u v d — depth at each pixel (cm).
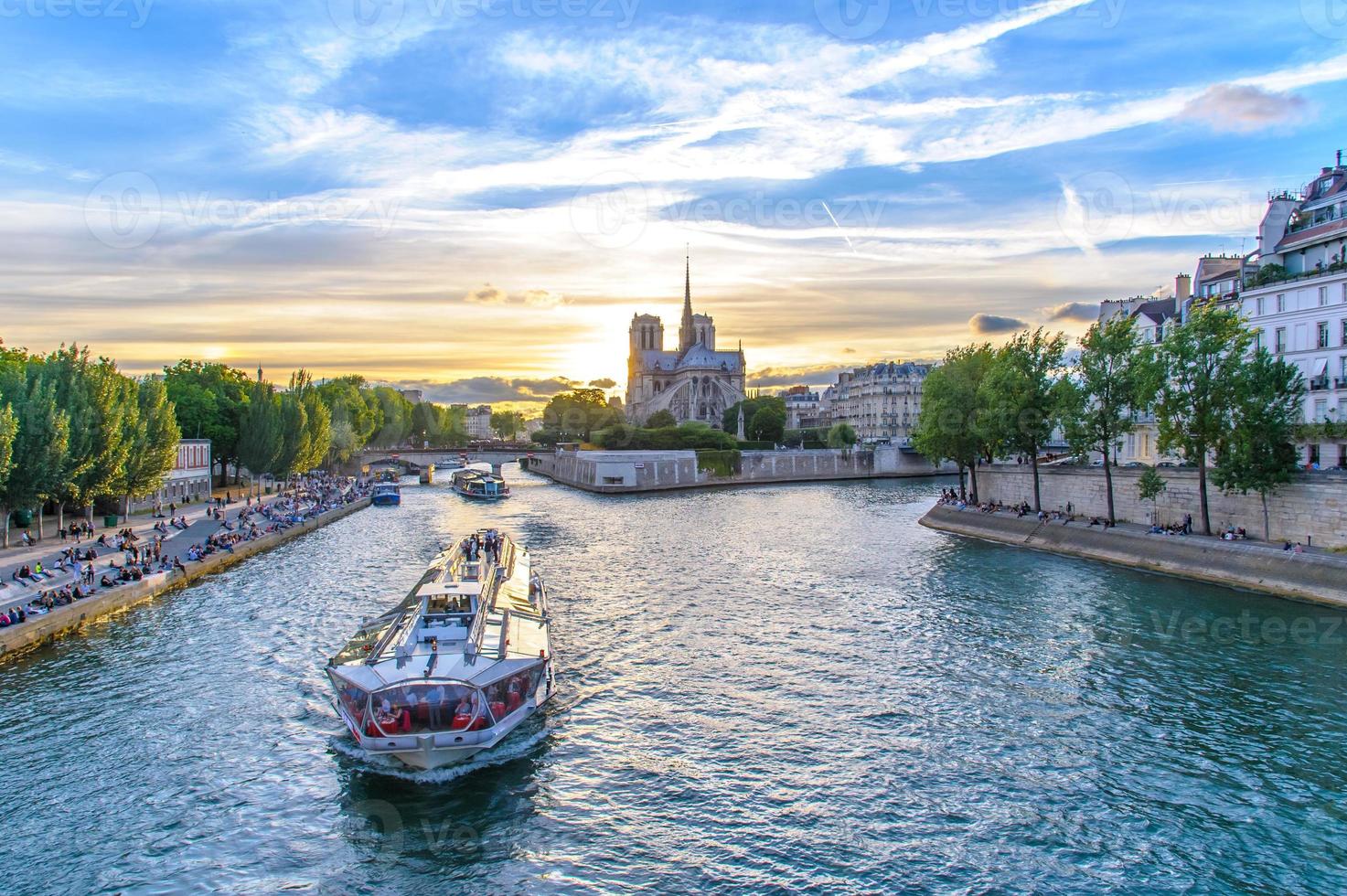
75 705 3728
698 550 8081
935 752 3256
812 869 2500
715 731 3472
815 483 18050
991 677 4050
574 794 2945
